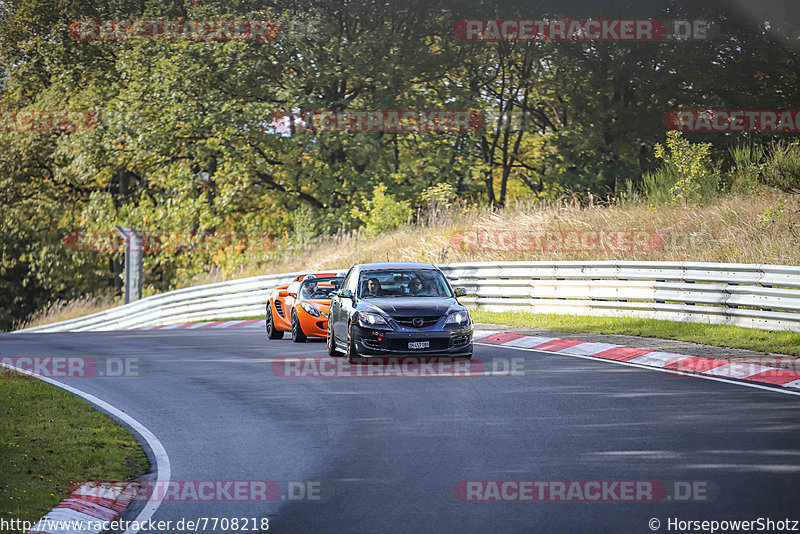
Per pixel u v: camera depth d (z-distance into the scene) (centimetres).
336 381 4956
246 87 17938
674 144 10394
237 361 6047
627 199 10800
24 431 3703
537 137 19512
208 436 3622
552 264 8131
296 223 16450
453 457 3117
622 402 4041
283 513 2527
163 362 6131
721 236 8525
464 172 18050
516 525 2347
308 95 17662
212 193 19012
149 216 17875
